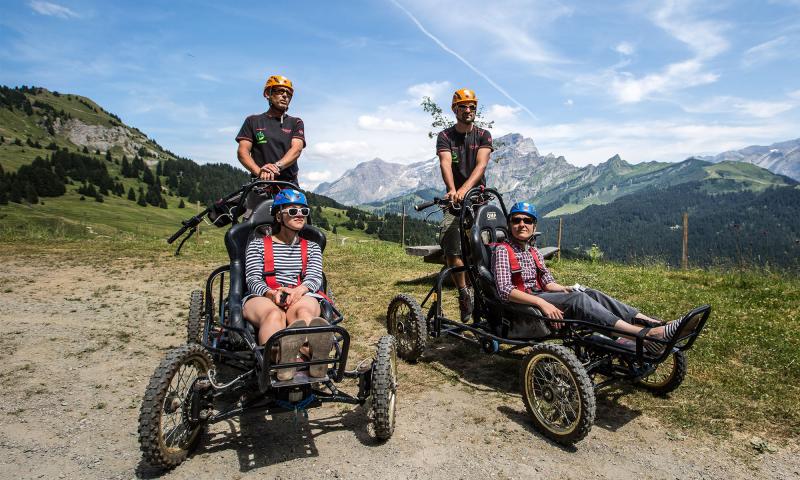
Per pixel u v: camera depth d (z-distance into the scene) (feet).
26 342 20.85
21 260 43.32
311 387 12.44
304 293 13.61
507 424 13.92
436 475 11.28
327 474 11.28
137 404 15.11
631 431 13.48
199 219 17.62
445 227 20.08
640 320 13.85
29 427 13.46
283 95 19.65
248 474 11.25
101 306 27.71
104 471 11.34
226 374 17.67
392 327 20.34
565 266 41.60
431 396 15.96
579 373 12.13
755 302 27.12
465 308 20.06
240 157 19.54
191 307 18.61
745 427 13.57
